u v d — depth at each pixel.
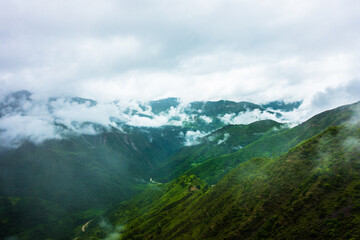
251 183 121.44
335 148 101.75
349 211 71.19
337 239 65.00
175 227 147.00
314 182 90.50
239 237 89.75
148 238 162.12
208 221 120.75
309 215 78.62
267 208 95.44
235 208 110.19
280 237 78.00
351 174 83.62
